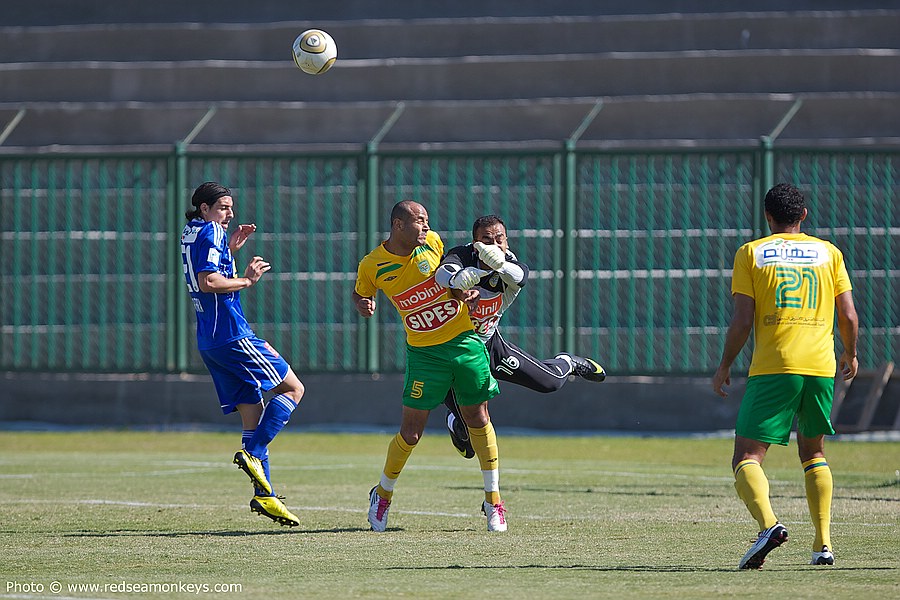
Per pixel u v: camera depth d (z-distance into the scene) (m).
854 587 21.42
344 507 36.94
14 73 93.19
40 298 85.19
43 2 102.00
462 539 29.12
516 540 28.89
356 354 81.62
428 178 81.69
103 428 80.75
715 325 79.00
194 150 85.69
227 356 32.25
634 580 22.44
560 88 88.81
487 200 81.12
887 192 78.19
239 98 91.50
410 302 30.62
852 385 74.25
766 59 86.81
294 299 82.69
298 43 40.19
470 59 89.62
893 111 83.62
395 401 79.12
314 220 82.69
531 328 80.75
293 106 87.62
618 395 77.19
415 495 40.62
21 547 27.75
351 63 90.75
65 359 84.75
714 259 79.19
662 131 84.81
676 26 90.62
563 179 79.06
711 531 30.66
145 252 84.31
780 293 24.62
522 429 77.62
